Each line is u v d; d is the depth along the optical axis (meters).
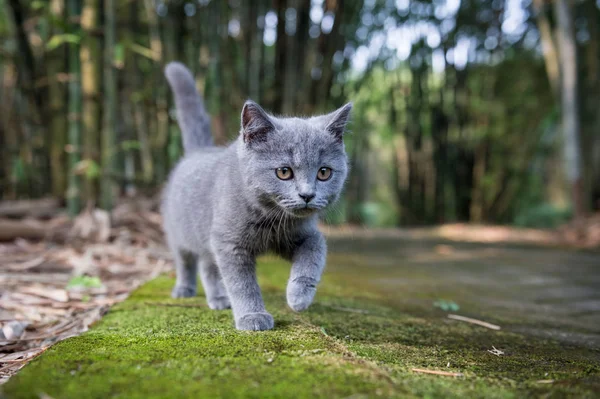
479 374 0.26
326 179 0.38
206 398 0.21
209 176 0.41
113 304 0.39
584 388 0.23
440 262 0.74
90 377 0.23
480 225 1.41
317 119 0.40
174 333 0.30
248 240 0.36
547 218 1.46
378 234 1.19
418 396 0.22
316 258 0.36
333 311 0.39
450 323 0.38
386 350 0.29
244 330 0.32
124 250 0.57
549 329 0.37
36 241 0.61
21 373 0.23
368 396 0.21
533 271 0.66
